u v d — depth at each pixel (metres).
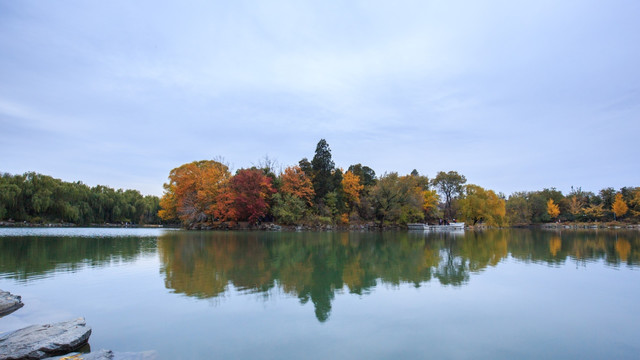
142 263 19.45
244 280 15.12
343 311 10.73
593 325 9.59
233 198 60.75
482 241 37.72
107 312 10.51
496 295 12.72
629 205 103.88
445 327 9.36
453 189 84.75
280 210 62.69
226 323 9.59
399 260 21.69
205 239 37.81
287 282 14.77
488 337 8.69
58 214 76.06
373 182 87.00
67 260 20.45
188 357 7.42
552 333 9.01
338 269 18.09
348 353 7.68
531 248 29.61
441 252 26.33
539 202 109.25
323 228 65.69
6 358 7.04
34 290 13.09
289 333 8.86
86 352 7.72
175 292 12.91
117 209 88.88
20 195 69.56
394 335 8.74
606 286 14.16
